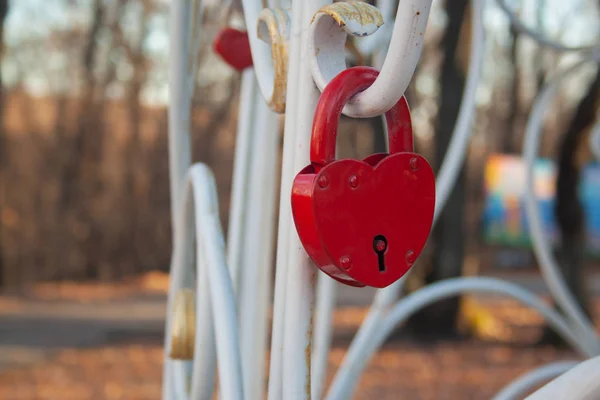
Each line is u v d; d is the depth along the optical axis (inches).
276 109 35.4
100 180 845.8
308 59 30.5
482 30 59.0
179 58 47.5
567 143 390.9
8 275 765.3
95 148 822.5
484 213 938.7
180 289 49.2
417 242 29.2
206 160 791.7
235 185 61.8
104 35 770.2
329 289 60.1
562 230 398.6
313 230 28.0
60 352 388.8
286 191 32.9
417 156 29.2
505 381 327.0
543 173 787.4
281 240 33.6
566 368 56.2
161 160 885.2
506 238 984.9
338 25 29.8
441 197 59.1
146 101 850.8
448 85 416.5
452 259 432.8
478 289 64.1
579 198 396.5
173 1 46.7
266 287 60.2
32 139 795.4
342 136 442.3
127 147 868.6
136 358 376.2
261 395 60.1
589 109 378.6
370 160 29.5
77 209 824.3
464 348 397.7
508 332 452.4
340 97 28.6
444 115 415.8
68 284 790.5
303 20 31.7
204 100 702.5
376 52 62.1
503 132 734.5
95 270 845.8
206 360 39.9
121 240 865.5
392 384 314.7
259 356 59.8
